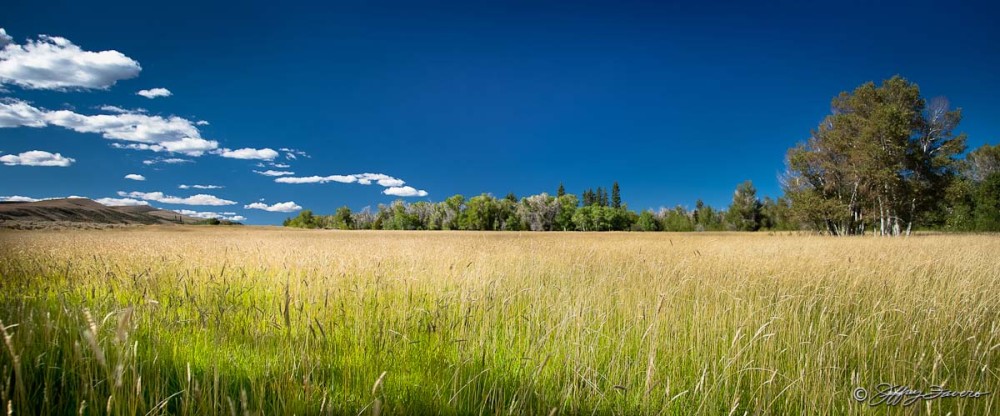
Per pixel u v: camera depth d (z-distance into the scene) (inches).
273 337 140.6
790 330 155.1
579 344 137.2
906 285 235.9
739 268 322.0
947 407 110.2
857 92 1556.3
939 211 1494.8
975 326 159.8
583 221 4387.3
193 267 305.6
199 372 115.4
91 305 169.3
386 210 4643.2
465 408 109.4
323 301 183.9
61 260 335.3
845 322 173.5
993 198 1459.2
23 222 2151.8
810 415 107.7
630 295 223.5
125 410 86.0
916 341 151.3
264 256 369.4
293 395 98.8
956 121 1395.2
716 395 116.2
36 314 130.6
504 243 730.8
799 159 1636.3
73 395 95.7
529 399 106.4
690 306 202.7
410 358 134.9
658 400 115.0
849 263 307.9
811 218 1644.9
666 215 4047.7
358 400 106.3
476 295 203.6
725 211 3580.2
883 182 1418.6
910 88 1459.2
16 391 83.2
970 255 375.6
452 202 4503.0
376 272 258.2
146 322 149.2
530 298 212.2
